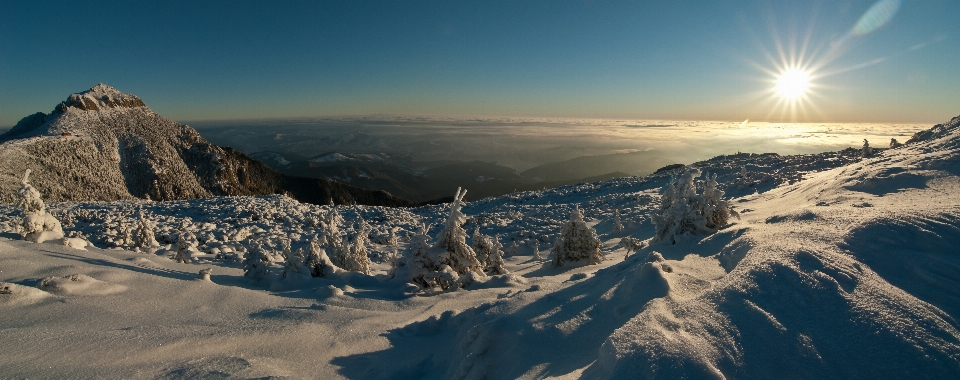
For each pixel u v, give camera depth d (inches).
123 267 277.9
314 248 331.6
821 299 103.9
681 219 282.0
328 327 196.9
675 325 102.5
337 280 317.4
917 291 107.5
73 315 182.9
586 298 160.7
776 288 111.3
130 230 543.8
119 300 207.6
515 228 771.4
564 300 163.0
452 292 279.4
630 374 86.7
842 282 110.6
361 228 406.3
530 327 138.8
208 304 219.5
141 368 143.2
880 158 472.7
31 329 161.8
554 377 108.4
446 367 151.8
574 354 122.5
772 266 122.3
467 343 145.6
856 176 350.0
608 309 143.7
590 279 193.0
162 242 592.4
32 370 132.8
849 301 101.3
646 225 593.9
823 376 81.5
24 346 147.6
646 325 103.5
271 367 151.5
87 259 282.7
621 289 151.3
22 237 328.8
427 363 161.6
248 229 726.5
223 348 165.8
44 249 293.9
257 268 324.5
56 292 200.7
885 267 121.8
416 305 244.5
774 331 94.5
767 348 90.2
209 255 489.1
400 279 305.1
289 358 162.6
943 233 135.6
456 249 312.5
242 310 215.9
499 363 130.6
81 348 151.2
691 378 81.1
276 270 374.0
